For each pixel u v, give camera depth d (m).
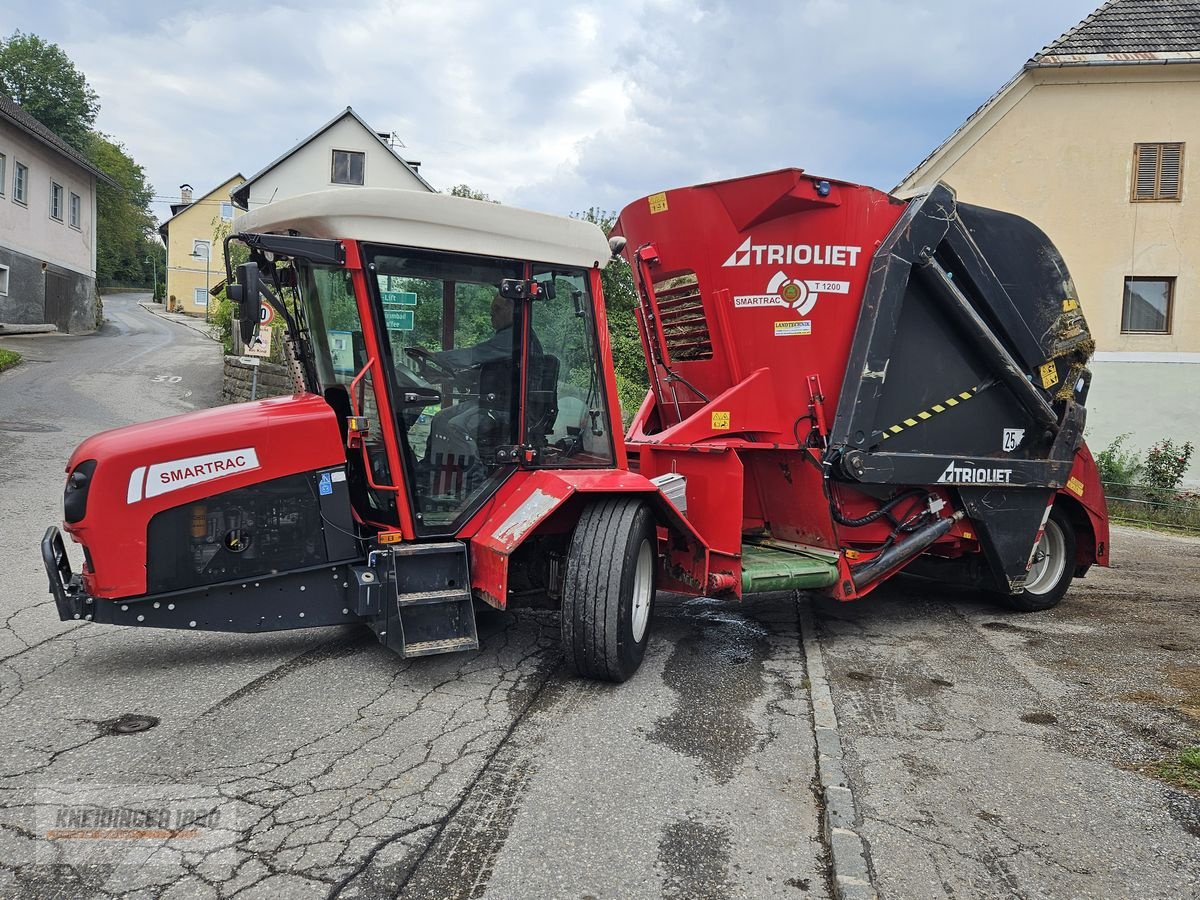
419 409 4.60
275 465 4.45
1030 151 17.62
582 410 5.07
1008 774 3.62
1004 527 6.25
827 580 5.55
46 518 8.41
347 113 35.09
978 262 5.93
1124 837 3.11
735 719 4.21
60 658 4.80
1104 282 17.64
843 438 5.57
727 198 5.62
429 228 4.48
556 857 2.91
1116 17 18.02
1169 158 17.36
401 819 3.12
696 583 5.18
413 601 4.34
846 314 5.61
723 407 5.52
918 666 5.17
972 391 6.04
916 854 2.95
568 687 4.57
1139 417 17.56
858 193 5.57
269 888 2.69
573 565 4.56
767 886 2.79
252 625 4.45
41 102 55.53
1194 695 4.67
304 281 4.90
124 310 54.81
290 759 3.59
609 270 14.10
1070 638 5.89
